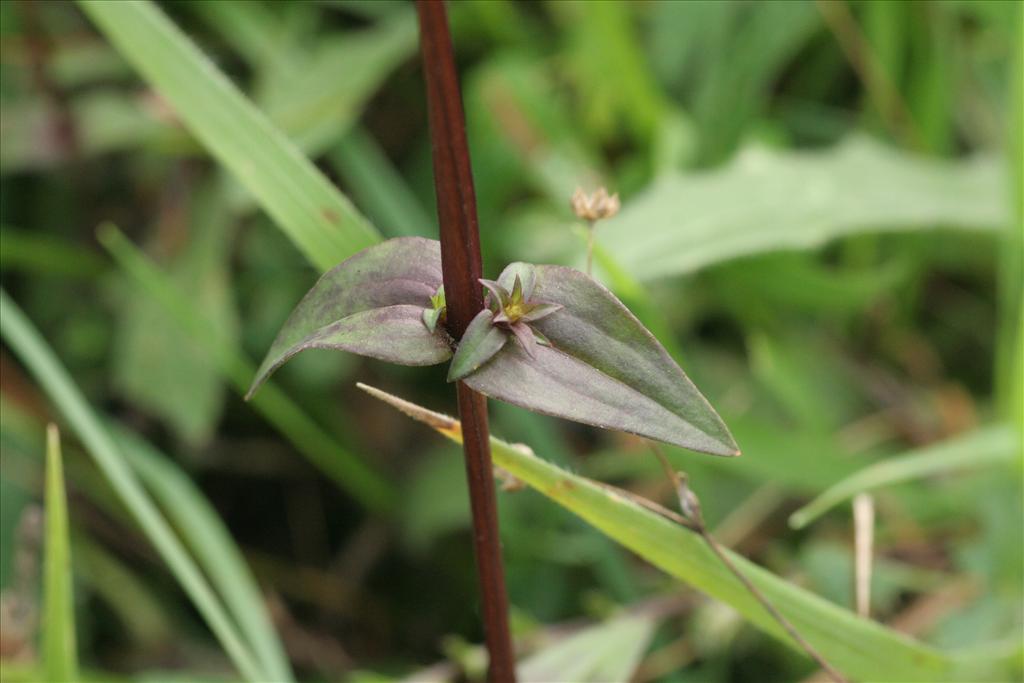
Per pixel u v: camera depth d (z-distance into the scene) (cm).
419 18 30
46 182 54
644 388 30
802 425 46
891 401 51
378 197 49
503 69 53
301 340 30
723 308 52
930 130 54
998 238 53
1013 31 52
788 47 54
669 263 43
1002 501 40
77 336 50
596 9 50
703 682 42
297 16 55
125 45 37
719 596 35
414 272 31
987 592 39
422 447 50
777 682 43
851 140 48
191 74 36
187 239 51
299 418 46
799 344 52
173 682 39
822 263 56
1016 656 36
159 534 37
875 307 53
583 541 44
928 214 46
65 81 52
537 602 45
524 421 44
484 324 30
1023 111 41
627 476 48
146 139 51
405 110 56
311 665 47
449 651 40
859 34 54
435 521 47
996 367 54
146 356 48
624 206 49
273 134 36
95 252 52
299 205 36
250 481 52
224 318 49
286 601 50
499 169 52
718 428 30
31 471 47
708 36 55
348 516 52
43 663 35
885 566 41
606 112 54
